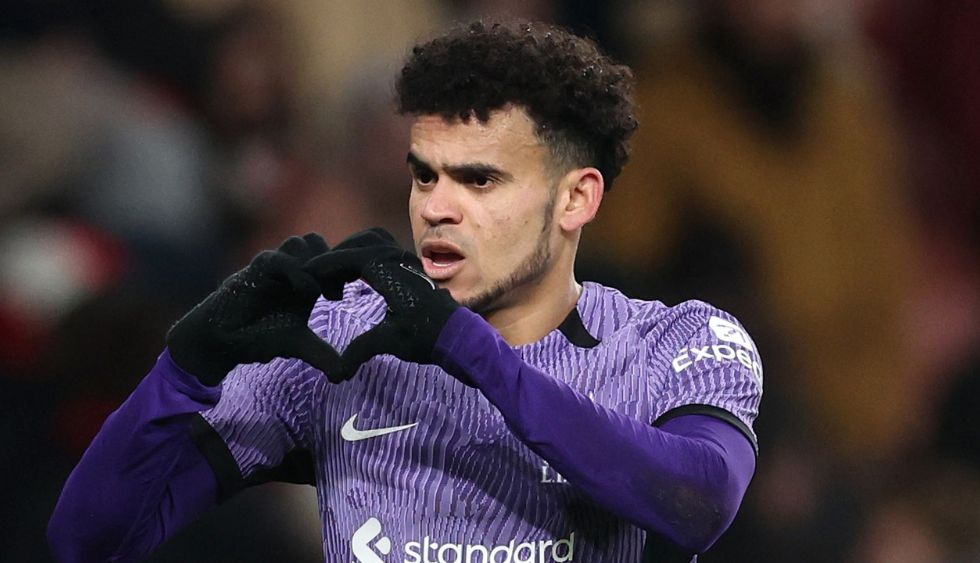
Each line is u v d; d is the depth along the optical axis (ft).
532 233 31.07
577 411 29.27
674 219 66.44
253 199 68.64
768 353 60.59
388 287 29.32
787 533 58.23
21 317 59.21
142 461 30.89
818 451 59.67
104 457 30.94
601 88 31.30
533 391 29.12
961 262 73.92
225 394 32.48
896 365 68.90
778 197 67.56
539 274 31.55
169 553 49.01
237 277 30.30
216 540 49.65
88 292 54.65
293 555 51.78
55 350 51.80
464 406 31.50
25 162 67.97
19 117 68.85
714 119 67.31
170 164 68.74
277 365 32.71
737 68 67.82
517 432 29.32
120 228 66.74
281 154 69.51
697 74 67.87
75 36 72.18
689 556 32.35
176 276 66.23
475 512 31.22
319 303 33.47
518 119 30.60
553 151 31.01
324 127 69.77
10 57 71.00
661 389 31.91
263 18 72.49
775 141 67.92
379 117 65.98
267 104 71.31
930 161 75.00
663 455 29.71
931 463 66.59
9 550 50.11
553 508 31.35
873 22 76.33
